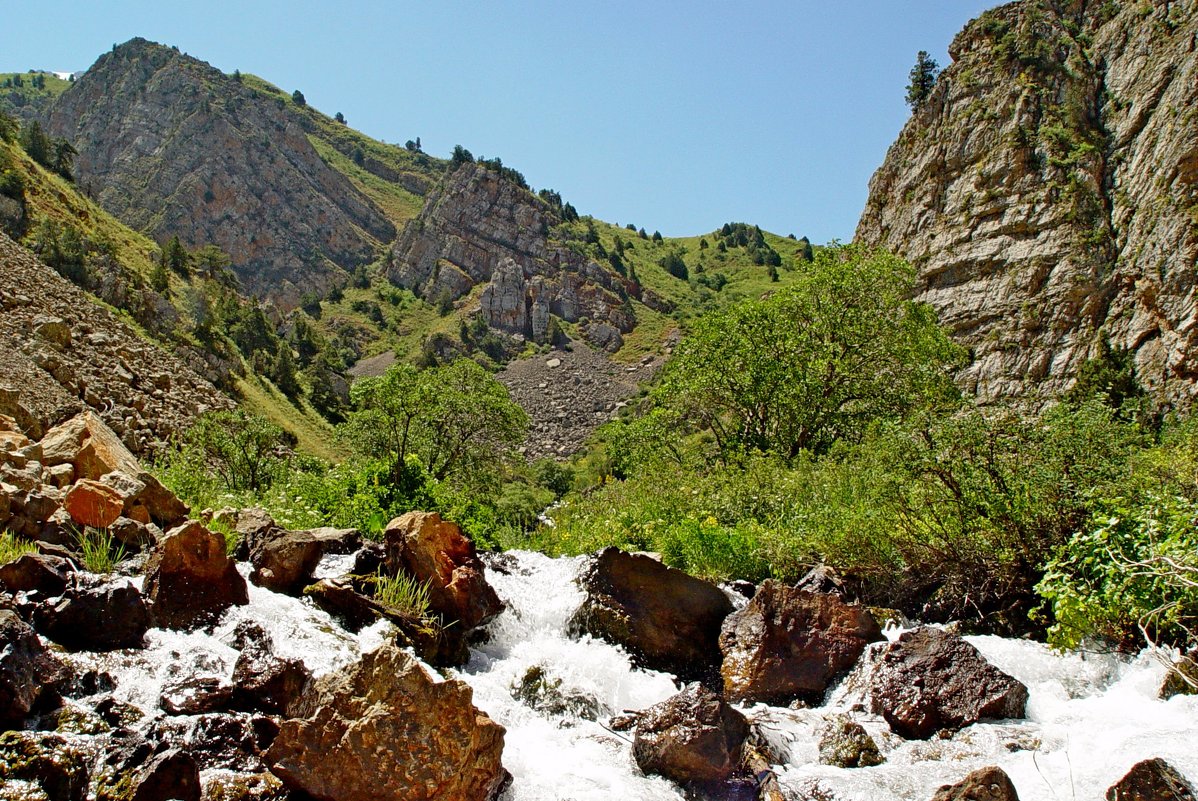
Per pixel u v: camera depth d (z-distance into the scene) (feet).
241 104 651.25
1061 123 193.67
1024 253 179.83
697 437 99.96
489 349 497.87
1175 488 25.12
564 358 496.64
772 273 624.59
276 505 36.70
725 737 16.12
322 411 243.19
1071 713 19.11
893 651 20.75
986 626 25.59
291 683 15.71
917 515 29.32
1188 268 147.74
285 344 262.06
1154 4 195.21
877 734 18.43
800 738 18.24
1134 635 22.07
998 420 27.94
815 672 22.08
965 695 19.02
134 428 70.38
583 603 24.36
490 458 95.35
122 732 13.26
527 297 545.85
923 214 211.00
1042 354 165.89
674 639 24.17
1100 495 24.93
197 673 15.84
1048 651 22.52
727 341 77.56
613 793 15.07
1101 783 14.73
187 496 36.83
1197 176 156.15
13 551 19.75
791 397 73.56
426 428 90.27
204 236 565.12
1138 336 151.84
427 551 22.06
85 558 20.92
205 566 18.81
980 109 210.59
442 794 12.96
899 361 75.72
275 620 18.67
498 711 18.57
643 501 44.98
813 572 29.53
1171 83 177.06
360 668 13.83
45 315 80.53
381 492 40.57
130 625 16.60
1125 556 21.40
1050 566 22.82
